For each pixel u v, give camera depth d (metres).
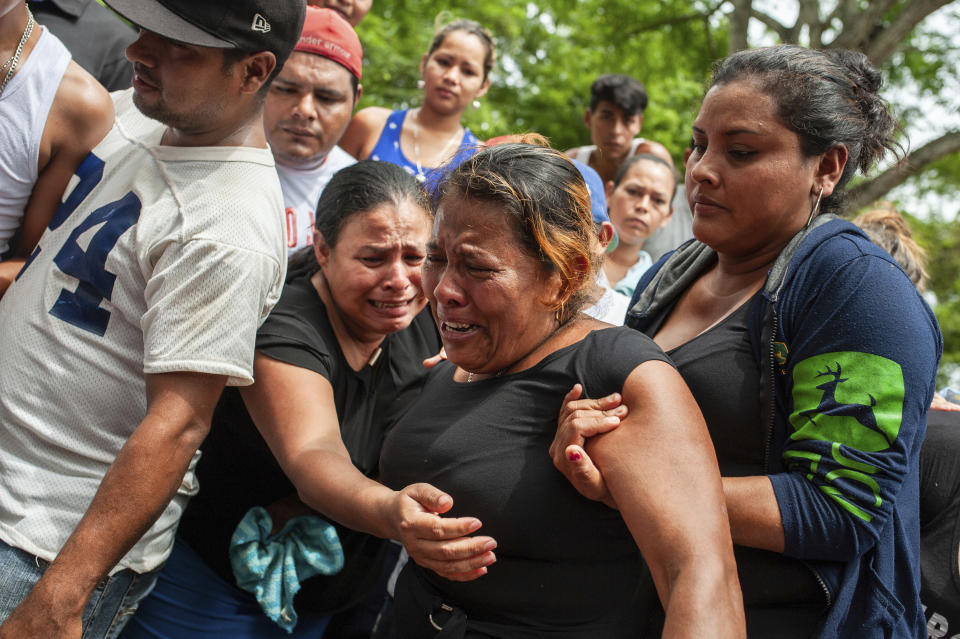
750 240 1.82
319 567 2.19
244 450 2.22
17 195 2.21
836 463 1.62
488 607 1.59
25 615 1.68
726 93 1.79
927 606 2.35
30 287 1.99
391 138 4.13
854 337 1.64
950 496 2.37
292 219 3.15
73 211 2.04
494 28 9.47
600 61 9.88
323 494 1.80
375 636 2.70
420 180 2.44
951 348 14.70
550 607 1.55
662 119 9.41
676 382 1.49
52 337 1.91
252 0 1.82
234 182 1.89
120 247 1.88
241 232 1.84
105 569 1.72
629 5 9.61
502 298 1.56
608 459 1.43
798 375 1.69
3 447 1.93
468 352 1.62
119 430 1.95
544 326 1.64
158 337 1.78
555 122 9.66
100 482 1.91
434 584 1.69
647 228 3.94
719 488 1.40
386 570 2.80
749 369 1.76
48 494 1.91
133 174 1.95
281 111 3.05
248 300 1.84
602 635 1.57
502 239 1.56
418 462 1.65
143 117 2.16
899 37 7.46
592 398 1.53
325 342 2.18
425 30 9.00
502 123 8.12
